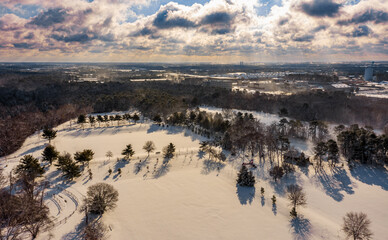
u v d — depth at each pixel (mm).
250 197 90750
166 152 123938
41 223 72062
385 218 78062
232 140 137125
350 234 65938
